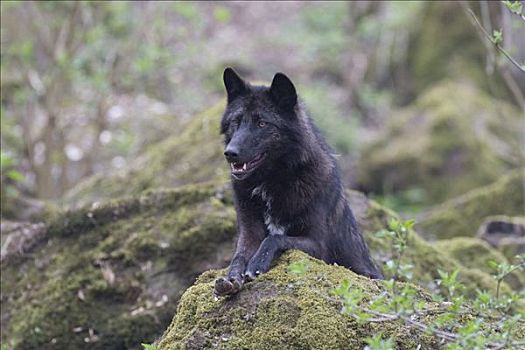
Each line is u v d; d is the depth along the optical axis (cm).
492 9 2112
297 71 2508
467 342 532
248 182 771
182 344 644
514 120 2073
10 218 1198
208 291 681
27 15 1734
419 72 2448
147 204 1055
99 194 1378
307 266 668
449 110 2011
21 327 995
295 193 765
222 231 1011
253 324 639
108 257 1017
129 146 1802
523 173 1514
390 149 1994
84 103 1762
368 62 2547
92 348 980
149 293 995
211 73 2330
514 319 562
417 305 546
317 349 609
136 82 1950
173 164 1375
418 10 2531
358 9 2570
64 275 1016
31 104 1706
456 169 1898
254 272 687
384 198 1880
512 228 1336
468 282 1057
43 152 1734
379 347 526
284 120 765
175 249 1008
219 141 1377
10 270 1046
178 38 1977
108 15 1728
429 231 1490
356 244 851
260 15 2759
